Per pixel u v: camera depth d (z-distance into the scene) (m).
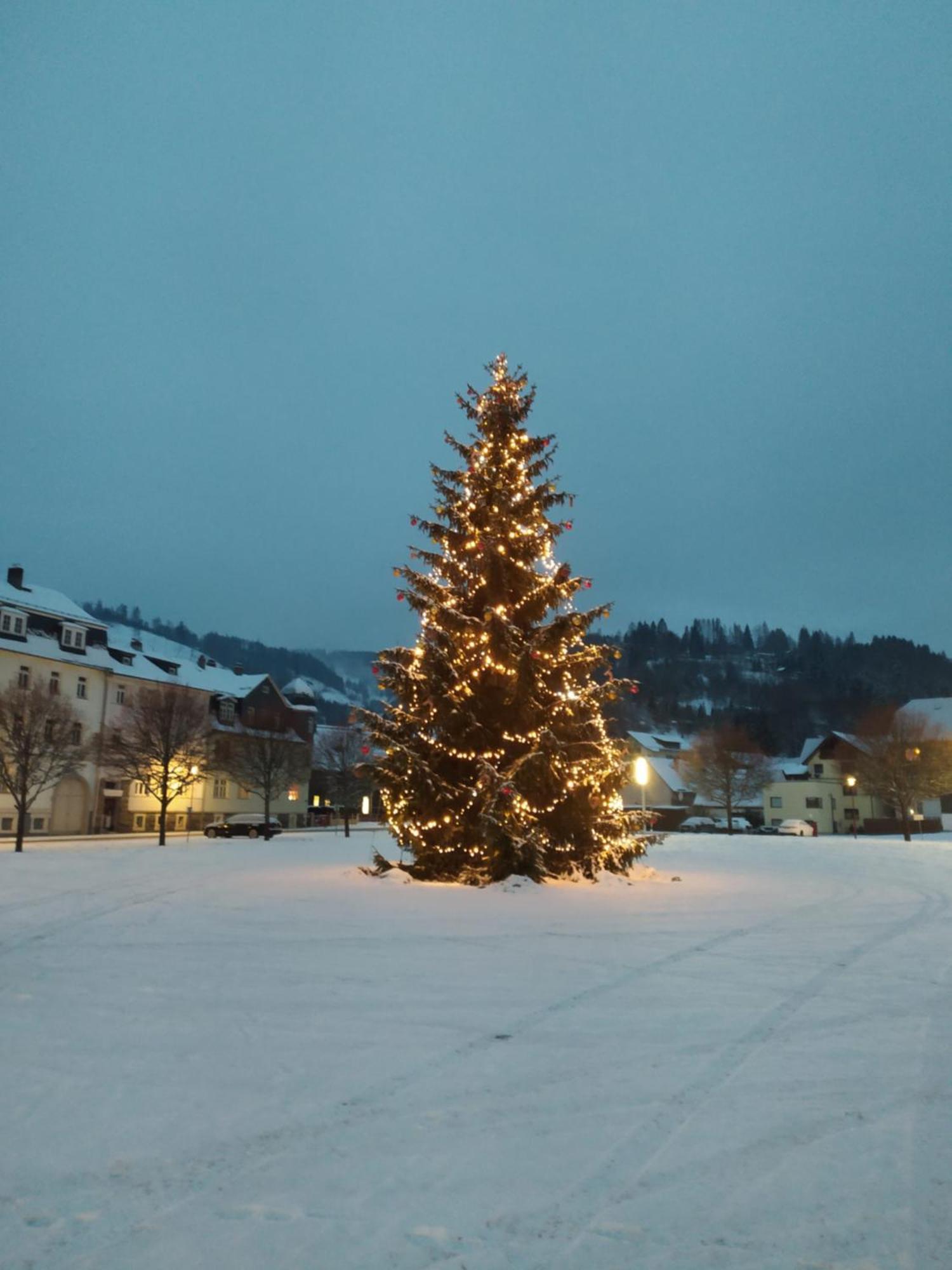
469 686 17.25
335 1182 4.16
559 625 17.03
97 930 11.33
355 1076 5.62
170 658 66.44
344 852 29.95
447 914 12.70
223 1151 4.50
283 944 10.30
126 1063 5.86
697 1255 3.55
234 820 49.84
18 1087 5.40
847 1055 6.05
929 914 13.26
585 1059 5.96
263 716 71.00
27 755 35.06
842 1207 3.94
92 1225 3.78
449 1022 6.87
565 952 9.80
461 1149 4.53
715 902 14.51
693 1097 5.27
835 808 77.94
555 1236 3.70
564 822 17.08
